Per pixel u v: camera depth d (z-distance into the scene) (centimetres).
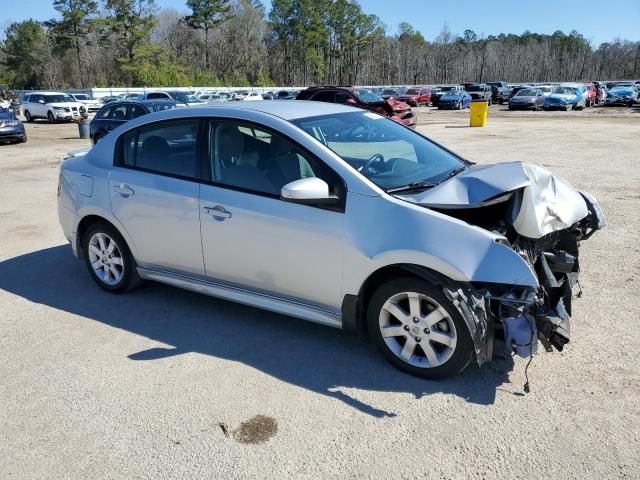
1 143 2033
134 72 7156
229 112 394
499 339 327
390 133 424
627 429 278
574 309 420
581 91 3594
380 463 262
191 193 399
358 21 9925
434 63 12156
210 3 8094
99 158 466
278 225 357
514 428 283
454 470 256
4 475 262
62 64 8094
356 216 330
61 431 294
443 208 321
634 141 1580
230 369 350
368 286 343
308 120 386
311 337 389
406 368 335
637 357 346
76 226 484
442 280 305
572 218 352
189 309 444
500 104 4762
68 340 396
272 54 9788
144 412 308
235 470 261
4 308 456
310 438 282
